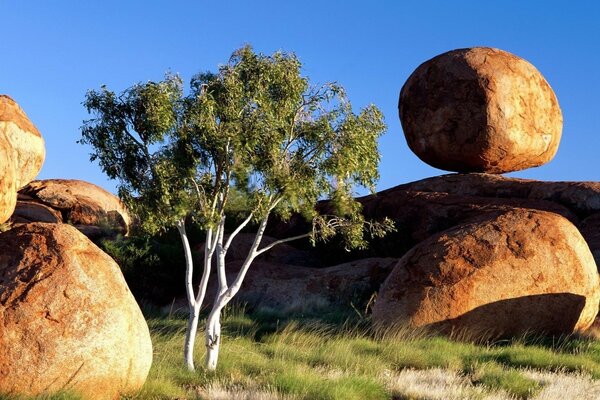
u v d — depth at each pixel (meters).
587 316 16.44
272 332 16.39
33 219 27.17
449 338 15.52
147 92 13.20
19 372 8.17
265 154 13.23
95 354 8.49
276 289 21.12
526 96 24.52
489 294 15.62
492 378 11.61
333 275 21.39
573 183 23.12
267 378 10.96
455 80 24.42
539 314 15.73
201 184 13.76
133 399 9.12
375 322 16.16
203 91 13.12
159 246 23.09
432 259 16.16
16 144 19.12
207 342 12.70
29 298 8.40
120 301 8.89
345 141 13.46
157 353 13.19
